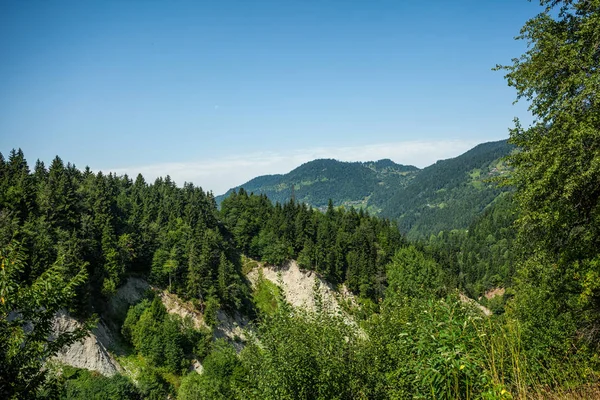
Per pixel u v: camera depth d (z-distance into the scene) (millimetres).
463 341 7699
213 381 49344
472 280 167250
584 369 10367
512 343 8047
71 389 52438
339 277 116500
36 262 58719
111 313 74875
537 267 19875
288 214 126812
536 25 15805
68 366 58375
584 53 13172
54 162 110750
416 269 77688
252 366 15445
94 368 61062
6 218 61344
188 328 76438
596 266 14648
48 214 76438
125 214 105375
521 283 25438
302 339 14172
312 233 123000
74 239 70438
